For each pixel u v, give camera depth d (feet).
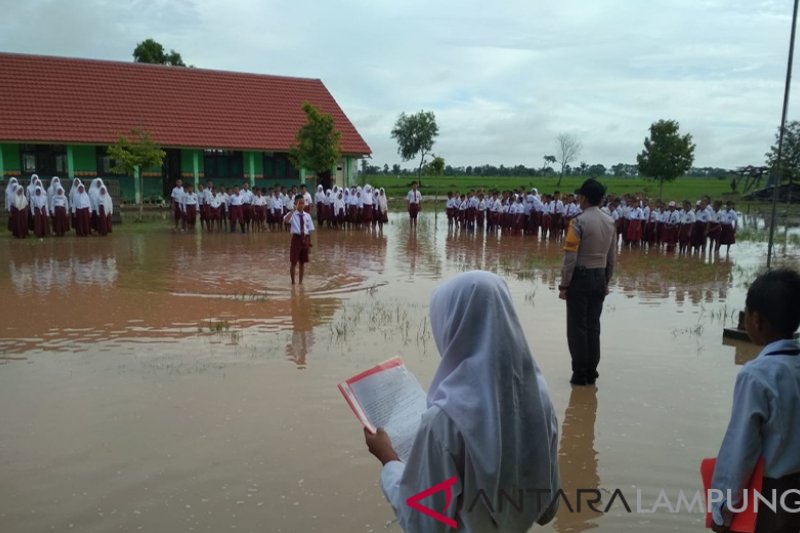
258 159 108.68
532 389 6.51
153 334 27.17
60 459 15.23
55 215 65.82
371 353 24.08
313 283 40.70
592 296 20.39
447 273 45.09
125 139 86.79
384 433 7.16
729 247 62.34
